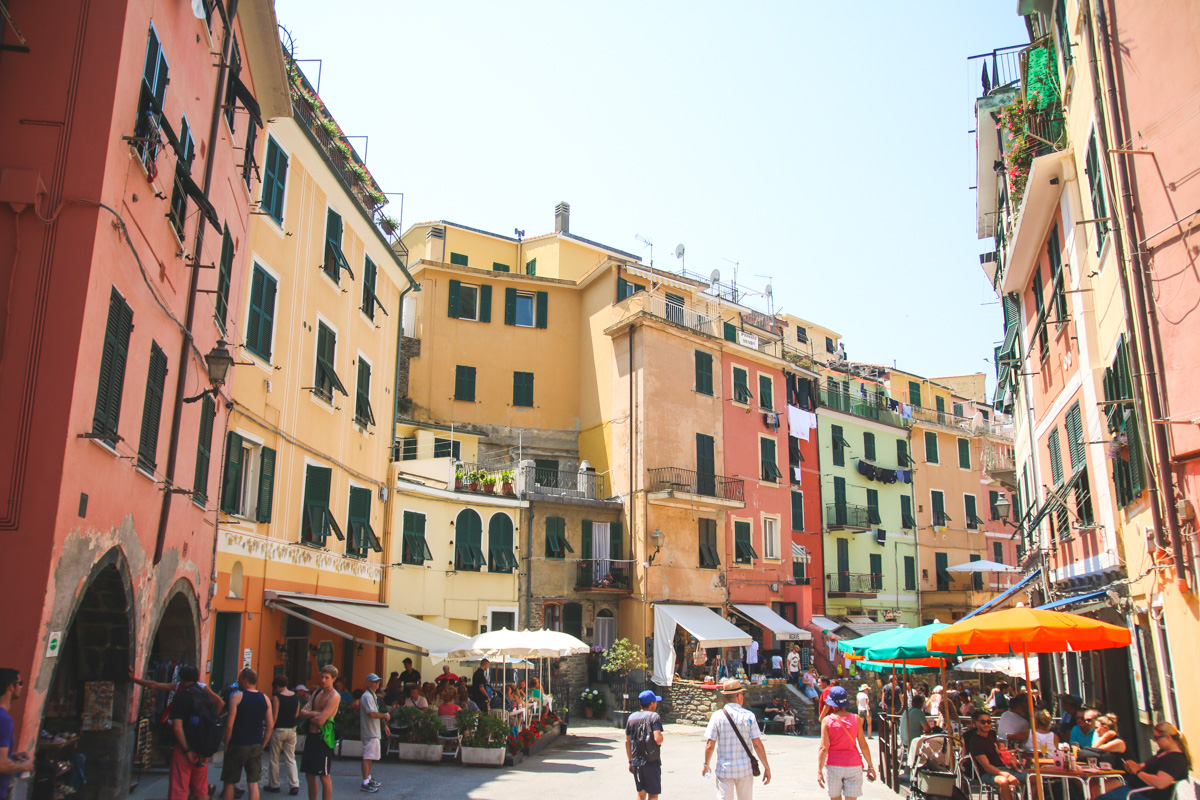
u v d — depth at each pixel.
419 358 33.69
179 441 11.05
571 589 29.44
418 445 30.84
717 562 32.19
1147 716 12.57
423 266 34.47
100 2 8.24
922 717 14.64
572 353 36.00
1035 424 20.25
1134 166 10.72
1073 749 10.25
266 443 15.91
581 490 31.67
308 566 18.02
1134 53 10.70
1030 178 15.50
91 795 8.98
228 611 14.20
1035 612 9.92
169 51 9.72
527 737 17.52
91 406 7.89
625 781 13.96
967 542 46.91
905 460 44.81
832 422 41.59
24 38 8.09
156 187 9.32
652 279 35.41
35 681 7.01
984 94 19.25
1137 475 11.64
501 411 34.31
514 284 35.91
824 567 38.97
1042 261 17.98
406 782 12.95
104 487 8.34
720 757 9.09
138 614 9.55
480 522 27.80
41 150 7.89
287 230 16.98
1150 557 11.60
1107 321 13.20
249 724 9.40
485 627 27.12
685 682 27.22
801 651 33.34
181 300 10.78
